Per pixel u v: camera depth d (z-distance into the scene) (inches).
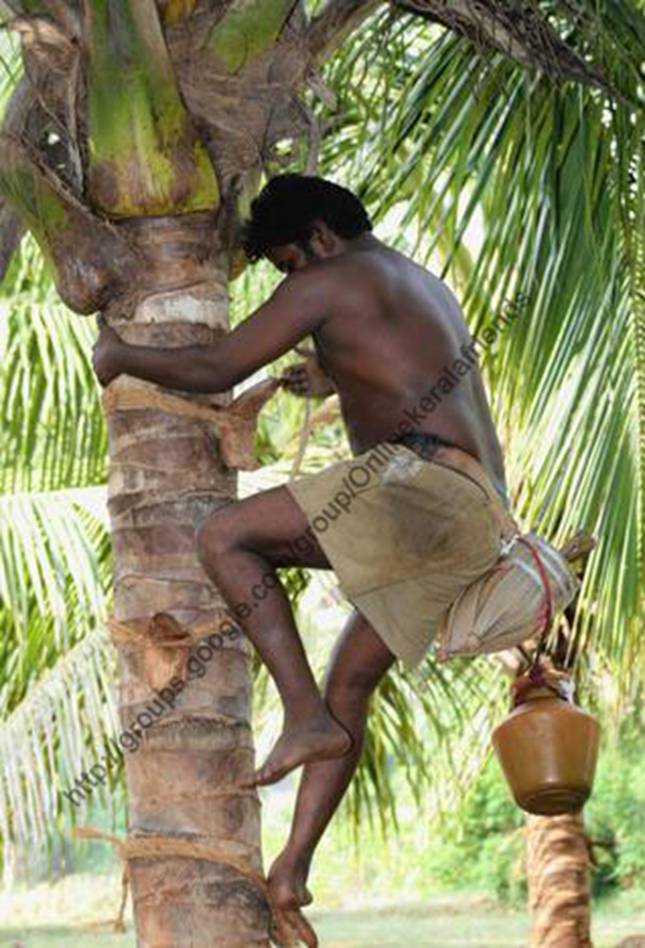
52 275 204.1
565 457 276.7
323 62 213.3
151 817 189.5
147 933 188.2
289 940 181.6
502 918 868.0
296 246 190.9
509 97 280.7
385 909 908.6
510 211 280.4
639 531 274.1
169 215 200.8
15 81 264.1
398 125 281.0
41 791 303.3
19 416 365.4
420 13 246.1
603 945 774.5
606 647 278.4
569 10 255.6
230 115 203.3
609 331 274.4
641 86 267.0
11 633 351.9
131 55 194.7
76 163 201.3
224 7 201.9
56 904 868.0
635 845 880.3
